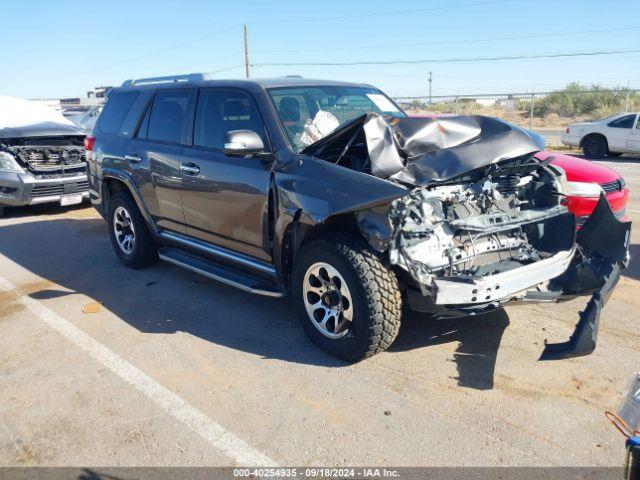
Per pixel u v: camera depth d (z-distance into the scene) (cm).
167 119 529
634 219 767
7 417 336
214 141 469
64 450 304
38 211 969
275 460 290
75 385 369
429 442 299
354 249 353
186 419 327
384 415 325
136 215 577
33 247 724
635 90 2445
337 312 379
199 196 473
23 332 456
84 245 725
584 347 322
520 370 370
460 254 369
